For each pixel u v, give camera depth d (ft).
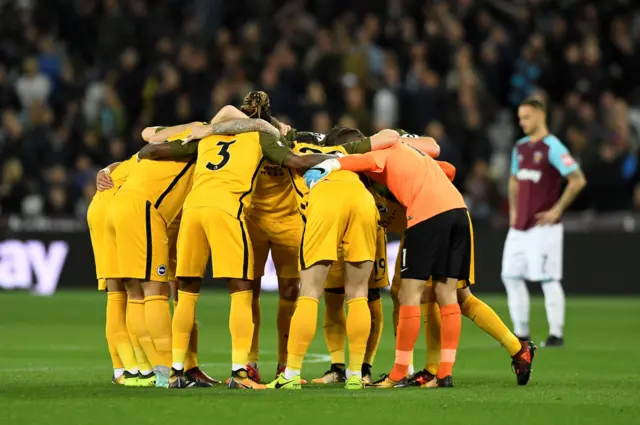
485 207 189.16
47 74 225.76
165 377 80.79
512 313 125.39
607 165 193.16
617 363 104.01
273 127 83.66
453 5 226.99
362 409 65.46
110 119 209.87
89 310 163.02
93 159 205.98
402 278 80.53
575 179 122.42
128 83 218.38
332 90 205.98
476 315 82.89
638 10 234.58
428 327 84.74
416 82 206.80
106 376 89.81
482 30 224.94
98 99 212.64
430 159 82.89
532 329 145.38
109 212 82.02
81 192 199.93
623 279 183.93
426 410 65.41
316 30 220.43
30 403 67.21
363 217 78.13
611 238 184.03
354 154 81.51
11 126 207.72
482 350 117.60
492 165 210.38
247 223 87.20
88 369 96.22
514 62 220.43
